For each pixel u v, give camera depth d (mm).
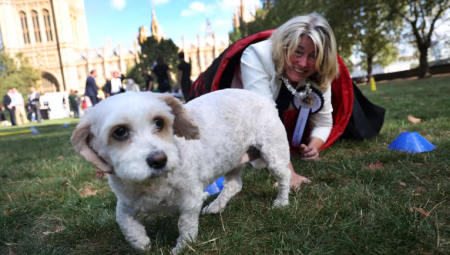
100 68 91750
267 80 3203
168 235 2359
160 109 1742
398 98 10172
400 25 28719
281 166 2541
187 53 96188
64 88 86000
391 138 4648
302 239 2086
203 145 2045
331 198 2648
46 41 85562
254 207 2660
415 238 1917
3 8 82062
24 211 2979
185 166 1876
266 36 3436
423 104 7770
